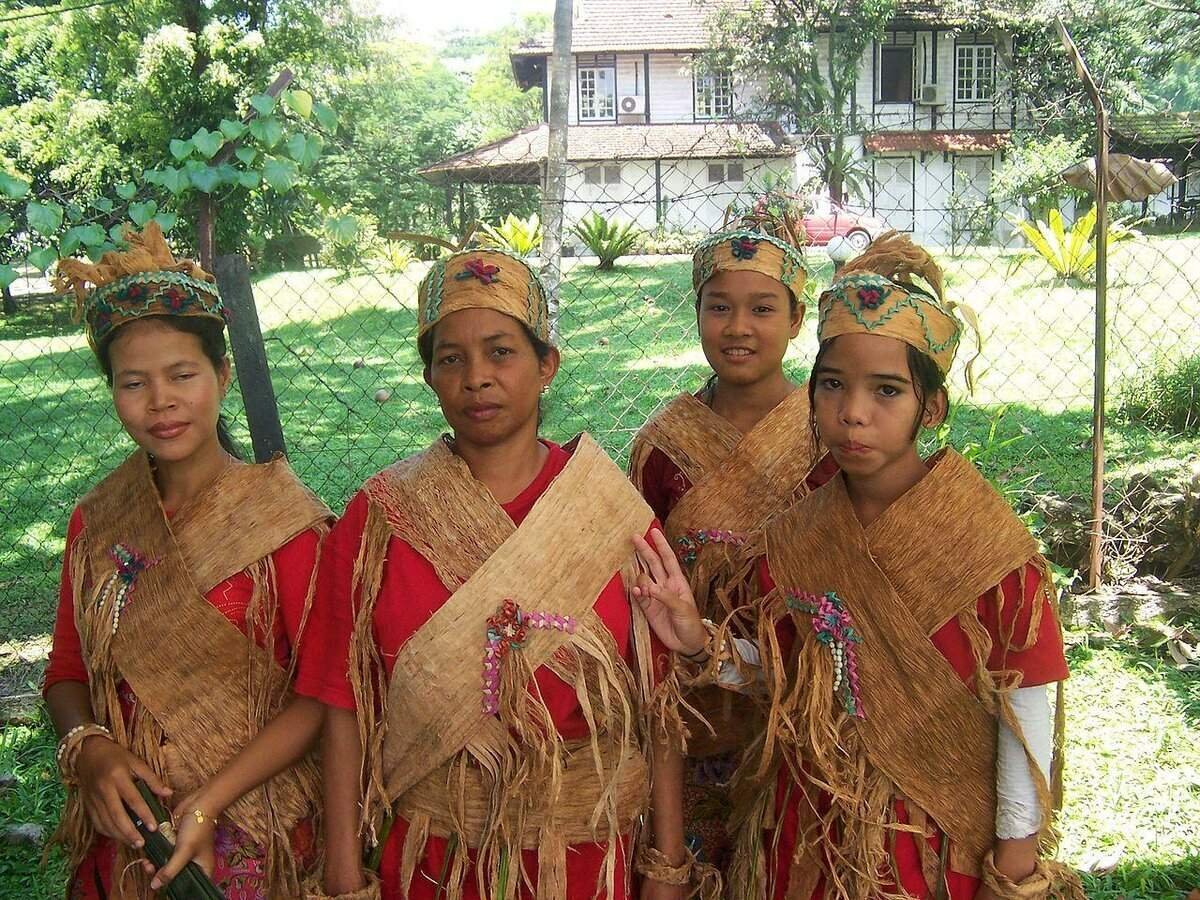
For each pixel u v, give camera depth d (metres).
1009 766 1.84
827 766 1.91
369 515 1.91
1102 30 20.64
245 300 3.60
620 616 1.94
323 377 10.00
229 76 18.27
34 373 11.33
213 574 1.96
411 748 1.86
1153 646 4.27
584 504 1.90
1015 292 10.31
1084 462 6.29
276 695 2.00
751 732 2.37
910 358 1.80
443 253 2.20
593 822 1.86
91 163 17.20
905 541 1.85
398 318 12.39
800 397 2.43
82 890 2.07
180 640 1.95
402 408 8.88
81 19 19.17
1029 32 22.23
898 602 1.84
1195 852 2.98
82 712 2.04
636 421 7.59
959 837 1.90
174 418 1.95
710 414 2.48
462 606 1.82
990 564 1.81
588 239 14.74
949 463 1.85
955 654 1.84
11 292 14.56
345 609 1.90
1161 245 12.54
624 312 12.25
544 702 1.85
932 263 1.93
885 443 1.81
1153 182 4.60
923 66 27.80
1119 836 3.05
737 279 2.36
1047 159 11.67
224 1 20.05
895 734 1.88
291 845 2.01
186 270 2.04
